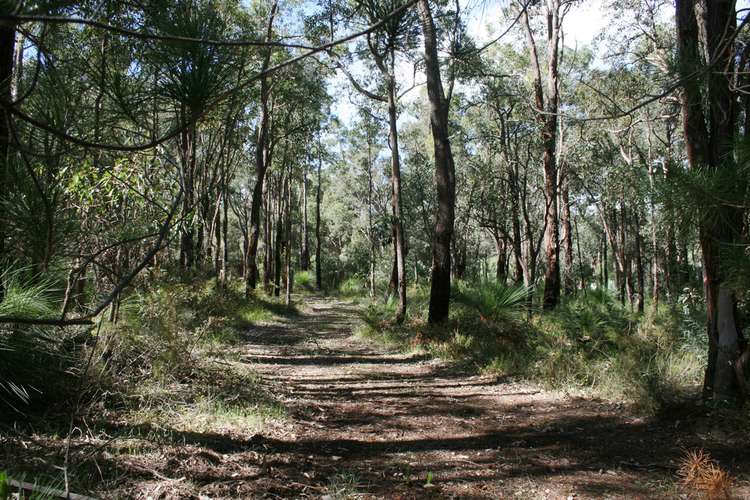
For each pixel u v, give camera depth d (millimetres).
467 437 5297
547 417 6012
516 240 21875
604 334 9953
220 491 3510
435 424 5773
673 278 21016
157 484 3436
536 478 4156
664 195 3217
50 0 1322
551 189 16562
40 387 4453
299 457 4426
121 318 5824
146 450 4020
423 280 29219
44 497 2406
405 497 3736
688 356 6918
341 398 6906
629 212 25484
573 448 4871
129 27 1702
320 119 25250
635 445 4836
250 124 21359
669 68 3160
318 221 41469
